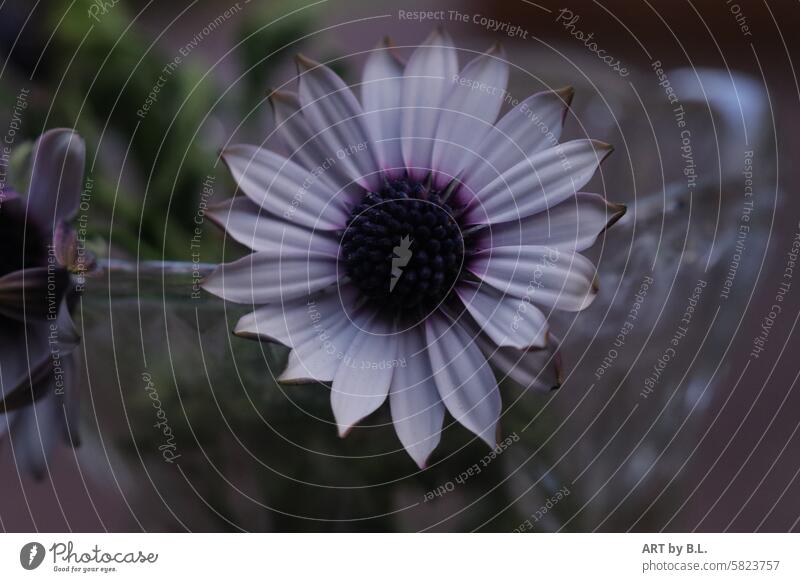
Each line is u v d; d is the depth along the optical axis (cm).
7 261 22
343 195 23
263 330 22
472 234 23
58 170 22
